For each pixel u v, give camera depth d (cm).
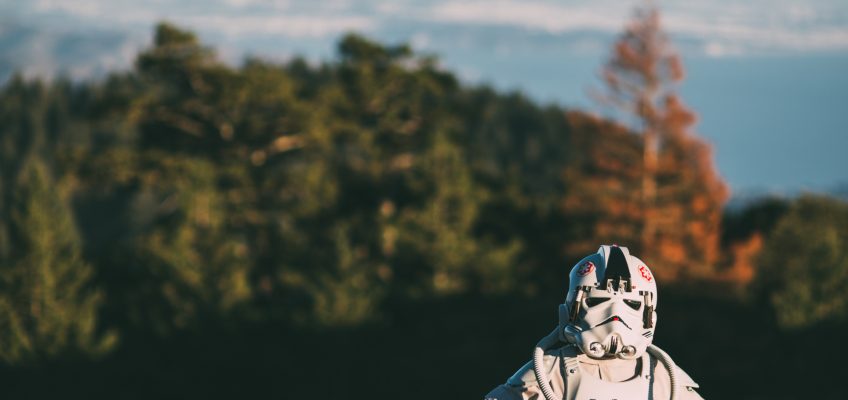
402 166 4866
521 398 278
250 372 2850
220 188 4316
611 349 272
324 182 4344
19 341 3019
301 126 4466
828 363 2481
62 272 3169
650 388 275
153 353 3030
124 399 2791
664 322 3028
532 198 4231
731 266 3609
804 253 3297
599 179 3844
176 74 4519
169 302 3212
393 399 2653
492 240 3956
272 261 3853
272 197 4375
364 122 4966
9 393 2888
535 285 3709
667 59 3828
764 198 4472
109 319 3347
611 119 3841
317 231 4159
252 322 3203
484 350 2980
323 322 3130
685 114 3744
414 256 3653
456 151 3869
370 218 4050
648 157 3822
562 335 285
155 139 4638
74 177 4338
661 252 3550
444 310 3372
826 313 2712
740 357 2623
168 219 3962
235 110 4594
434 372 2781
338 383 2759
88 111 4694
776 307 2880
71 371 2941
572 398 273
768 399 2297
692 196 3700
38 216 3209
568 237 3894
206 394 2791
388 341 3105
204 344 3064
